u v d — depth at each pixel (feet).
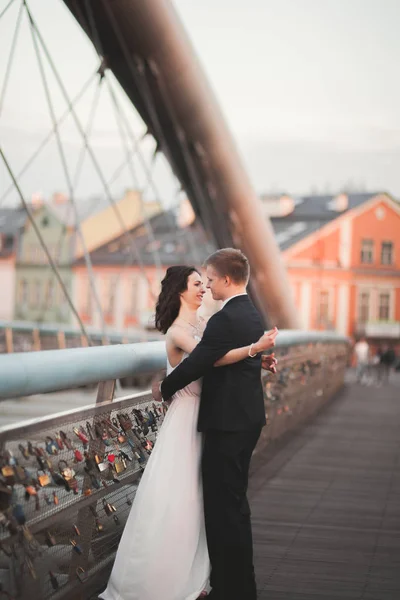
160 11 52.11
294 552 19.03
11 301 239.09
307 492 26.35
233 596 13.78
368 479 29.17
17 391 10.66
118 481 14.25
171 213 71.15
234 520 13.67
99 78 49.67
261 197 226.99
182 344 13.93
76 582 13.14
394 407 59.41
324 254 217.56
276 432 34.53
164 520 13.61
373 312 221.05
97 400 14.19
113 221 234.17
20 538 11.00
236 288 13.98
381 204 222.69
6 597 10.74
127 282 220.64
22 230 239.50
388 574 17.44
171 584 13.55
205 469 13.76
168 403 17.26
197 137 63.52
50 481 11.76
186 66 56.39
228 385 13.60
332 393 65.67
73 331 92.79
